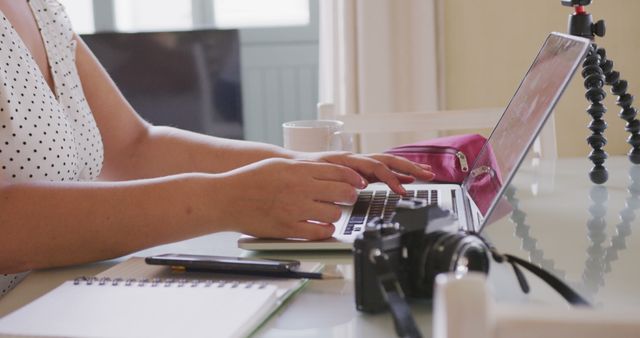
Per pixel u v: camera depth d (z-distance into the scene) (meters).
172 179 0.99
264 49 3.12
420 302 0.78
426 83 2.61
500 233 1.01
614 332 0.39
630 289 0.80
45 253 0.96
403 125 1.71
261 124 3.18
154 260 0.91
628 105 1.36
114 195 0.97
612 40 2.57
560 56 1.04
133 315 0.74
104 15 3.13
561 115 2.62
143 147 1.41
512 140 1.07
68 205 0.96
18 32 1.21
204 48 2.28
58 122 1.16
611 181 1.28
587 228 1.03
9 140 1.09
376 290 0.75
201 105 2.30
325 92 2.71
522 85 1.26
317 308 0.78
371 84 2.62
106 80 1.43
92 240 0.96
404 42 2.60
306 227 0.97
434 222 0.76
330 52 2.68
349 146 1.47
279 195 0.97
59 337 0.70
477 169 1.25
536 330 0.40
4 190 0.98
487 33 2.65
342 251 0.97
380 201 1.17
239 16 3.15
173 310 0.75
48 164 1.13
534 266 0.78
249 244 0.98
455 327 0.40
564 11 2.60
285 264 0.86
